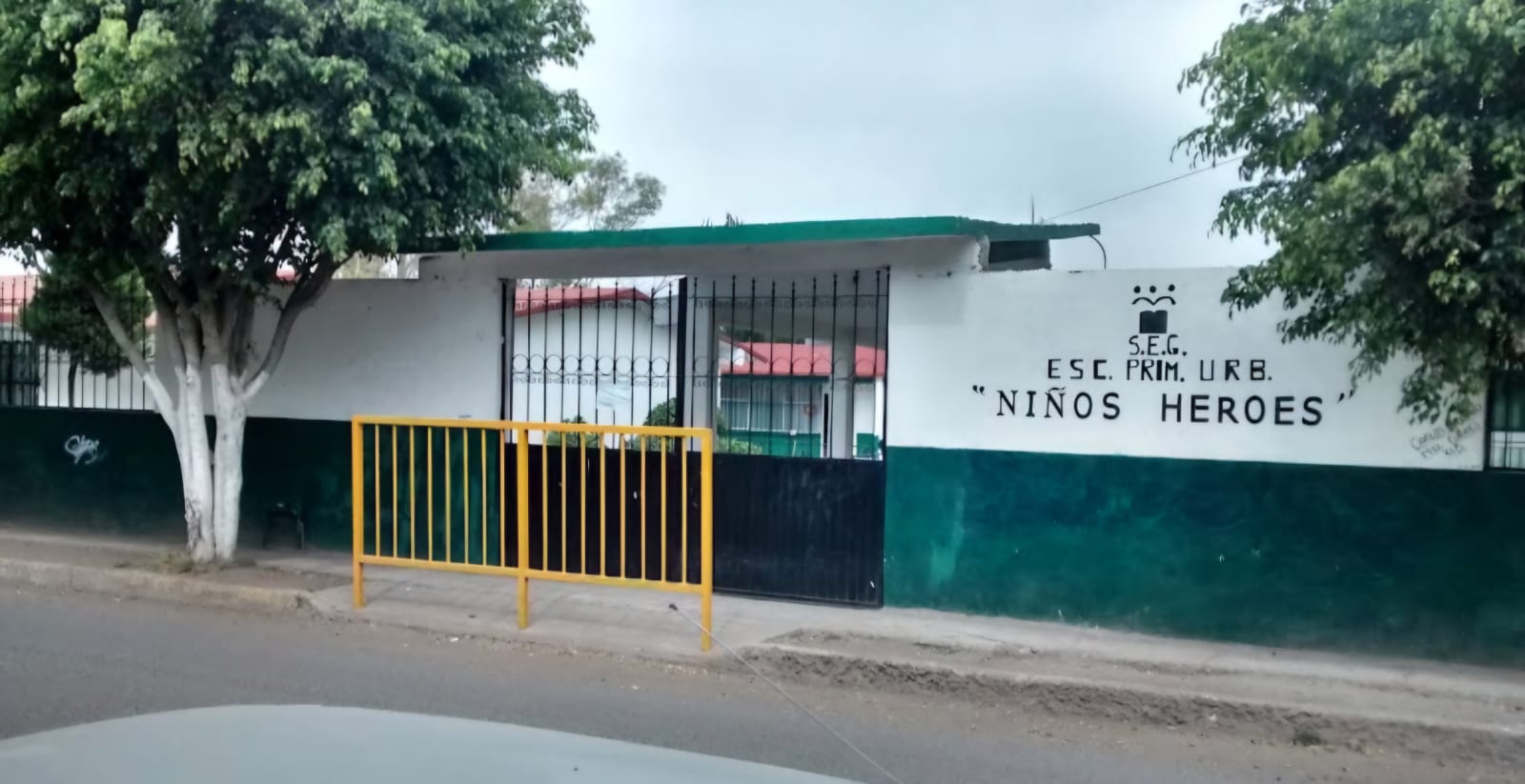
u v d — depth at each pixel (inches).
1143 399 292.5
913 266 315.3
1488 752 217.3
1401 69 186.4
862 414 453.1
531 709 238.4
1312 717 228.1
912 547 316.2
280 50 275.9
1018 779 203.6
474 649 287.7
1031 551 303.9
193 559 354.9
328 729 88.6
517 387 378.9
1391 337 212.4
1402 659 269.4
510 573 294.7
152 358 413.7
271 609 323.3
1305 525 278.5
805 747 217.9
